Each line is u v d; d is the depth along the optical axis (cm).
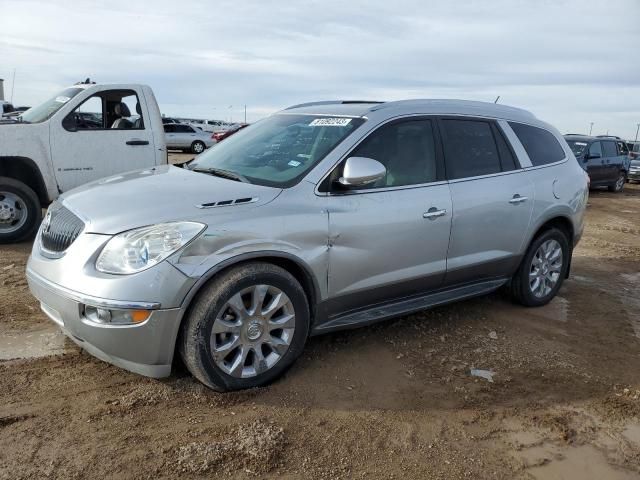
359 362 398
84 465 273
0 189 695
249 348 343
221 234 325
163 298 310
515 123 512
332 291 380
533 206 498
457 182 445
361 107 433
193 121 5341
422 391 365
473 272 470
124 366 331
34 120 747
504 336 466
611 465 303
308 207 362
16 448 282
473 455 303
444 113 457
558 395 373
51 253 349
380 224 392
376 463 291
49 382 346
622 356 445
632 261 792
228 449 289
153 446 290
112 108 776
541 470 295
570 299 582
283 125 454
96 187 387
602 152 1872
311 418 325
